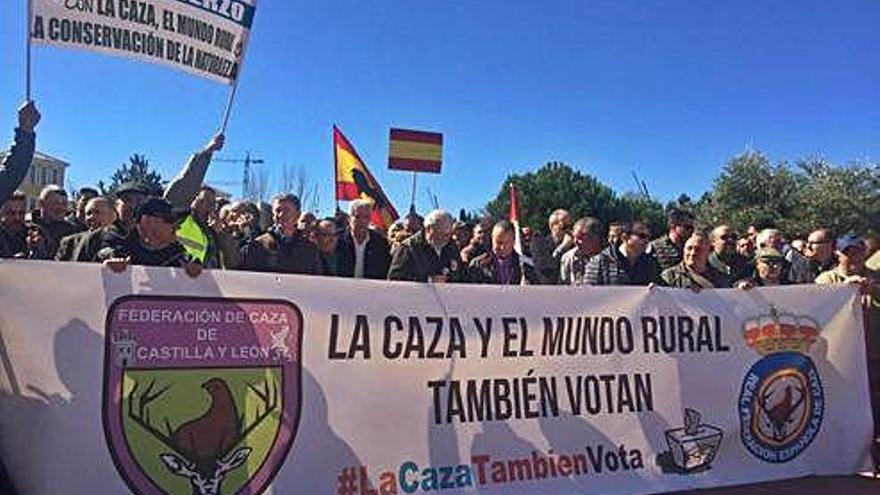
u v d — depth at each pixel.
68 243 6.22
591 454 5.74
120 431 4.45
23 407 4.29
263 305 4.86
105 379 4.43
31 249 6.67
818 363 6.63
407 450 5.19
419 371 5.28
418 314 5.31
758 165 39.91
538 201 42.38
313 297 5.01
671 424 6.03
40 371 4.32
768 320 6.47
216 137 6.54
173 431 4.57
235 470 4.71
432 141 10.83
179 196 6.45
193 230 6.54
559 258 9.45
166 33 5.98
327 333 5.03
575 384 5.76
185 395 4.61
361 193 10.30
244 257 6.78
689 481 6.01
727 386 6.27
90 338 4.41
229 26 6.32
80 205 8.62
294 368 4.92
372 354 5.15
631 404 5.92
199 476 4.62
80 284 4.42
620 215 42.47
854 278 7.02
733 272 7.54
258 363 4.82
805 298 6.64
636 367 5.97
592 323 5.86
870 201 38.44
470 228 10.30
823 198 38.00
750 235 10.37
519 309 5.63
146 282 4.55
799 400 6.52
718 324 6.30
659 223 41.31
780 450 6.42
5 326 4.27
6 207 6.33
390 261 7.17
